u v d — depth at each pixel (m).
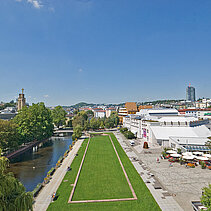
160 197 32.84
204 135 75.06
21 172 52.41
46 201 32.34
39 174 50.62
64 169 50.78
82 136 119.06
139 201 31.62
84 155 65.88
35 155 72.25
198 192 34.41
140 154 64.50
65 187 38.31
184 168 48.38
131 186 37.66
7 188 17.41
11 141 68.62
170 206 29.78
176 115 111.00
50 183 40.78
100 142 93.25
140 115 120.44
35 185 43.19
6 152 70.06
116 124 177.00
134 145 81.00
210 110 156.62
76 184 39.81
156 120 94.06
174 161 54.56
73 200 32.50
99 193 35.19
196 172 45.16
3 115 135.62
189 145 63.75
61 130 150.00
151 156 61.44
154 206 29.86
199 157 51.12
